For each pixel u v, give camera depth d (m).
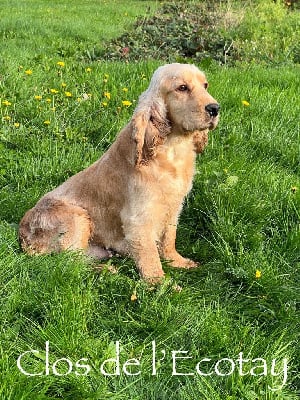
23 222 1.47
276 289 1.26
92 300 1.20
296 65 3.49
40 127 2.12
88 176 1.46
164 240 1.45
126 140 1.36
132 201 1.36
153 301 1.19
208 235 1.55
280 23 4.32
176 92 1.30
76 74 2.75
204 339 1.10
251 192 1.60
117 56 3.50
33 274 1.27
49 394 0.99
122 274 1.36
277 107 2.26
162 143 1.33
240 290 1.30
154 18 4.17
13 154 1.89
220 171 1.70
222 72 2.85
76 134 2.05
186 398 0.96
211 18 3.97
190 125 1.30
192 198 1.65
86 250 1.47
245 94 2.39
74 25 4.69
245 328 1.12
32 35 4.22
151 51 3.48
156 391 0.99
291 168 1.86
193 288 1.30
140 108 1.32
